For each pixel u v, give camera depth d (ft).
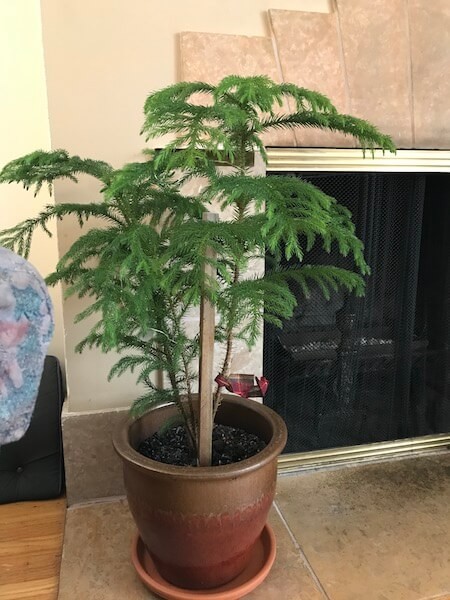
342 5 4.84
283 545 4.69
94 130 4.58
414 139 5.25
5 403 2.57
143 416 4.36
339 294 5.66
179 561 3.82
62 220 4.65
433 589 4.22
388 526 4.97
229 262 3.76
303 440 5.92
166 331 4.02
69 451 5.15
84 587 4.20
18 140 5.35
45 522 5.01
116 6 4.42
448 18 5.11
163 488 3.56
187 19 4.58
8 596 4.13
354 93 5.00
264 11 4.74
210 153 3.90
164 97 3.05
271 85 3.12
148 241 3.35
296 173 5.15
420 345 6.13
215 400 4.26
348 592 4.18
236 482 3.58
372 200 5.49
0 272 2.58
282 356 5.66
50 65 4.41
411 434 6.31
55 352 5.81
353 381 5.97
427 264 5.89
